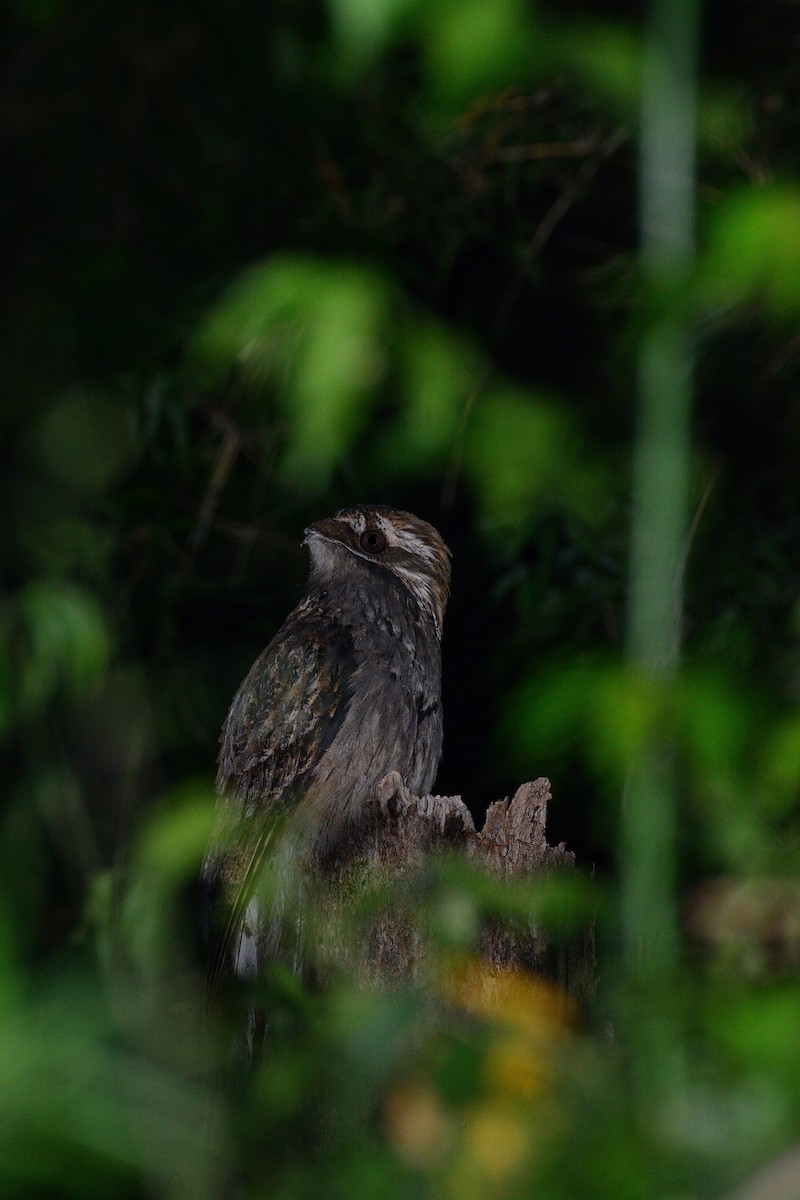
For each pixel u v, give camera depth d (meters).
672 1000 4.16
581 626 9.91
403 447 9.17
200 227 10.48
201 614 11.00
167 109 11.73
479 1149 4.07
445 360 5.74
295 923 6.51
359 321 5.32
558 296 10.80
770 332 8.32
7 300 12.07
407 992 5.21
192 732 10.83
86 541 10.02
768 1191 3.12
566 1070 4.18
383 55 8.88
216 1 11.39
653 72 4.13
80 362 11.73
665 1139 3.84
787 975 4.41
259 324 5.68
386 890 5.22
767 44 9.54
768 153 9.12
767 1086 3.85
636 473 4.27
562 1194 3.85
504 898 4.20
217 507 10.35
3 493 11.09
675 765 4.39
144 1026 7.72
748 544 9.67
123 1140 5.60
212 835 8.46
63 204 12.06
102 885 9.02
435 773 9.12
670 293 3.93
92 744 10.52
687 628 9.65
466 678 10.76
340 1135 4.85
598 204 10.80
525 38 4.19
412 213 9.76
